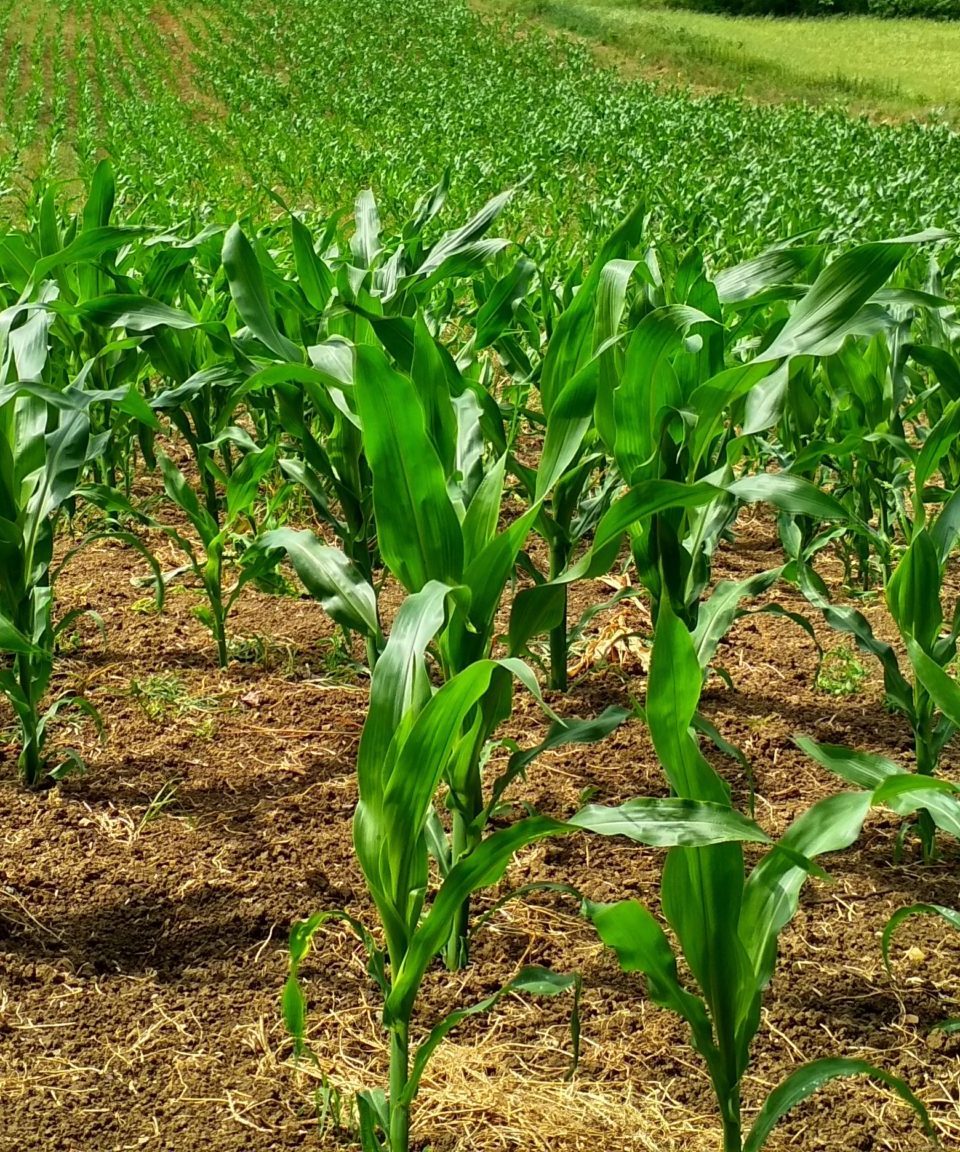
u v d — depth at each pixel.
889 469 4.33
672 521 3.08
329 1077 2.24
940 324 4.80
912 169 15.84
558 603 2.62
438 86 25.58
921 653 1.93
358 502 3.63
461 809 2.44
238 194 9.82
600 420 3.14
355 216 4.77
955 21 45.16
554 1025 2.38
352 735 3.43
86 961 2.54
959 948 2.60
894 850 2.98
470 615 2.34
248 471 3.56
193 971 2.52
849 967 2.54
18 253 4.80
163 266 4.64
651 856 2.91
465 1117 2.16
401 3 39.44
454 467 2.74
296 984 2.02
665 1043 2.33
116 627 4.06
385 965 2.52
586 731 2.45
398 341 3.11
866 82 28.88
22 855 2.87
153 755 3.31
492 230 10.24
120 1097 2.20
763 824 3.03
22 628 3.01
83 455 3.08
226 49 30.53
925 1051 2.31
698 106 23.25
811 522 4.41
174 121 20.38
